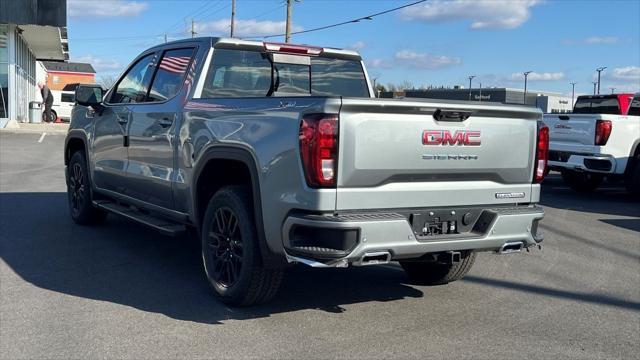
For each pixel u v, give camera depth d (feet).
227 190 15.14
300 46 19.19
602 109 42.16
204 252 16.12
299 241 12.99
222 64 17.69
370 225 12.60
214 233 15.80
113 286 17.06
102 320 14.43
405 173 13.33
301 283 18.03
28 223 25.14
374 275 19.20
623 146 35.53
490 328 14.75
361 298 16.78
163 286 17.15
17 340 13.12
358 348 13.19
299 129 12.75
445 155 13.78
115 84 22.15
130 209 20.76
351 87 20.53
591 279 19.61
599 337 14.42
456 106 13.58
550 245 24.67
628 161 35.68
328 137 12.39
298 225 12.78
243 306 15.34
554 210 33.78
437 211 13.91
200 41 18.07
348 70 20.47
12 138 69.67
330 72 19.99
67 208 28.73
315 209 12.49
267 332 13.96
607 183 49.49
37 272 18.25
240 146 14.38
